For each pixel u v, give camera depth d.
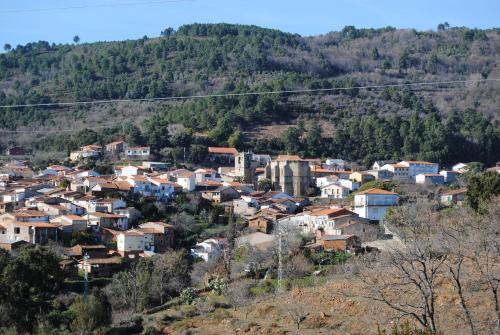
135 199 172.50
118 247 139.50
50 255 103.38
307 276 106.44
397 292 81.50
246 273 113.31
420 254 72.31
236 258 122.88
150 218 159.88
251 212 171.38
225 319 89.00
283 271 106.88
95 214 152.38
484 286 77.75
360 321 78.75
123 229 150.62
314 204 183.75
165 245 143.62
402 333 58.22
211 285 110.56
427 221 100.81
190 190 188.00
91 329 91.00
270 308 90.44
